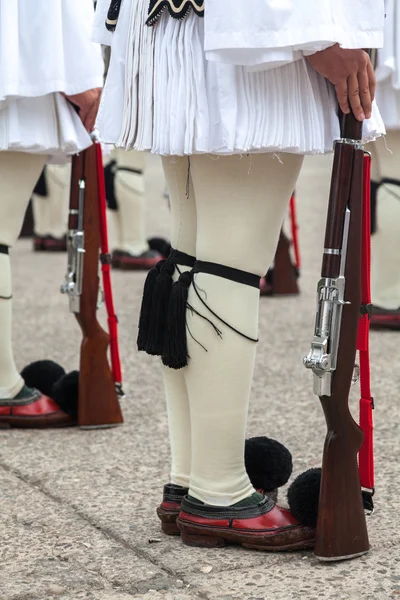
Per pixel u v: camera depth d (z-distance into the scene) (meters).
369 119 2.48
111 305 3.79
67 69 3.44
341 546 2.47
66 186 8.37
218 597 2.32
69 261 3.73
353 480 2.47
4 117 3.43
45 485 3.15
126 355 4.97
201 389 2.50
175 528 2.70
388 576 2.40
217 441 2.54
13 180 3.61
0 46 3.33
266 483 2.74
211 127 2.33
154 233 8.97
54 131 3.52
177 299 2.48
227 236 2.44
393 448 3.44
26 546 2.66
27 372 4.00
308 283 6.94
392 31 4.41
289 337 5.32
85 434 3.73
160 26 2.43
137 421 3.88
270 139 2.30
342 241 2.37
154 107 2.43
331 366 2.38
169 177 2.63
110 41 2.71
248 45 2.18
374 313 5.42
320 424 3.77
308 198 10.58
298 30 2.17
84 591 2.39
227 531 2.56
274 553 2.55
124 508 2.93
